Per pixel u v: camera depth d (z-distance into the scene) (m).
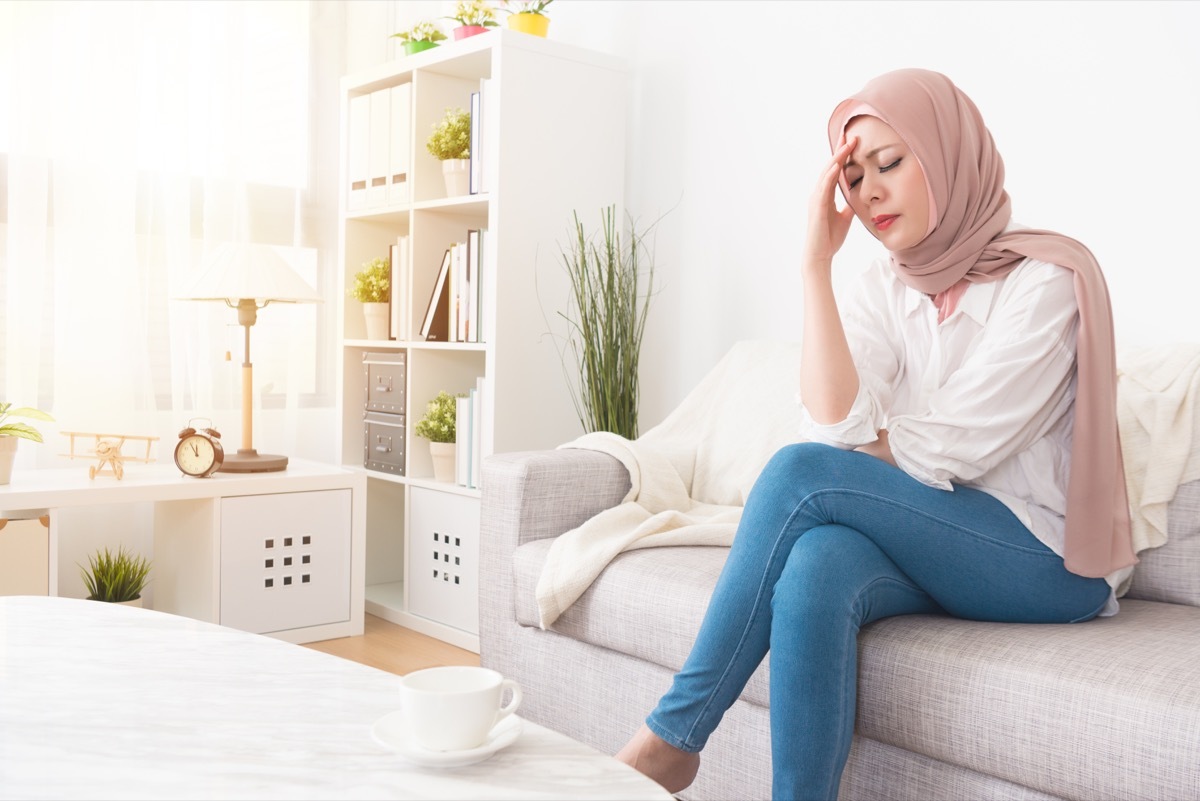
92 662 1.23
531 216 2.77
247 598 2.62
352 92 3.32
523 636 1.97
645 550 1.83
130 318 2.89
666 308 2.92
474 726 0.92
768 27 2.67
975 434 1.39
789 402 2.24
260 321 3.19
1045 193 2.19
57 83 2.77
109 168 2.85
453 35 3.01
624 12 3.02
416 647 2.73
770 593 1.34
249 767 0.91
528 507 2.00
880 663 1.37
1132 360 1.81
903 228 1.50
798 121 2.61
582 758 0.96
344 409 3.27
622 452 2.15
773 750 1.27
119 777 0.89
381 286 3.16
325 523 2.76
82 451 2.81
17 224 2.71
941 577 1.38
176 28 2.99
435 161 3.05
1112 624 1.43
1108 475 1.40
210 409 3.07
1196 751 1.09
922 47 2.38
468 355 3.11
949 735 1.30
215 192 3.10
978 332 1.51
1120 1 2.07
